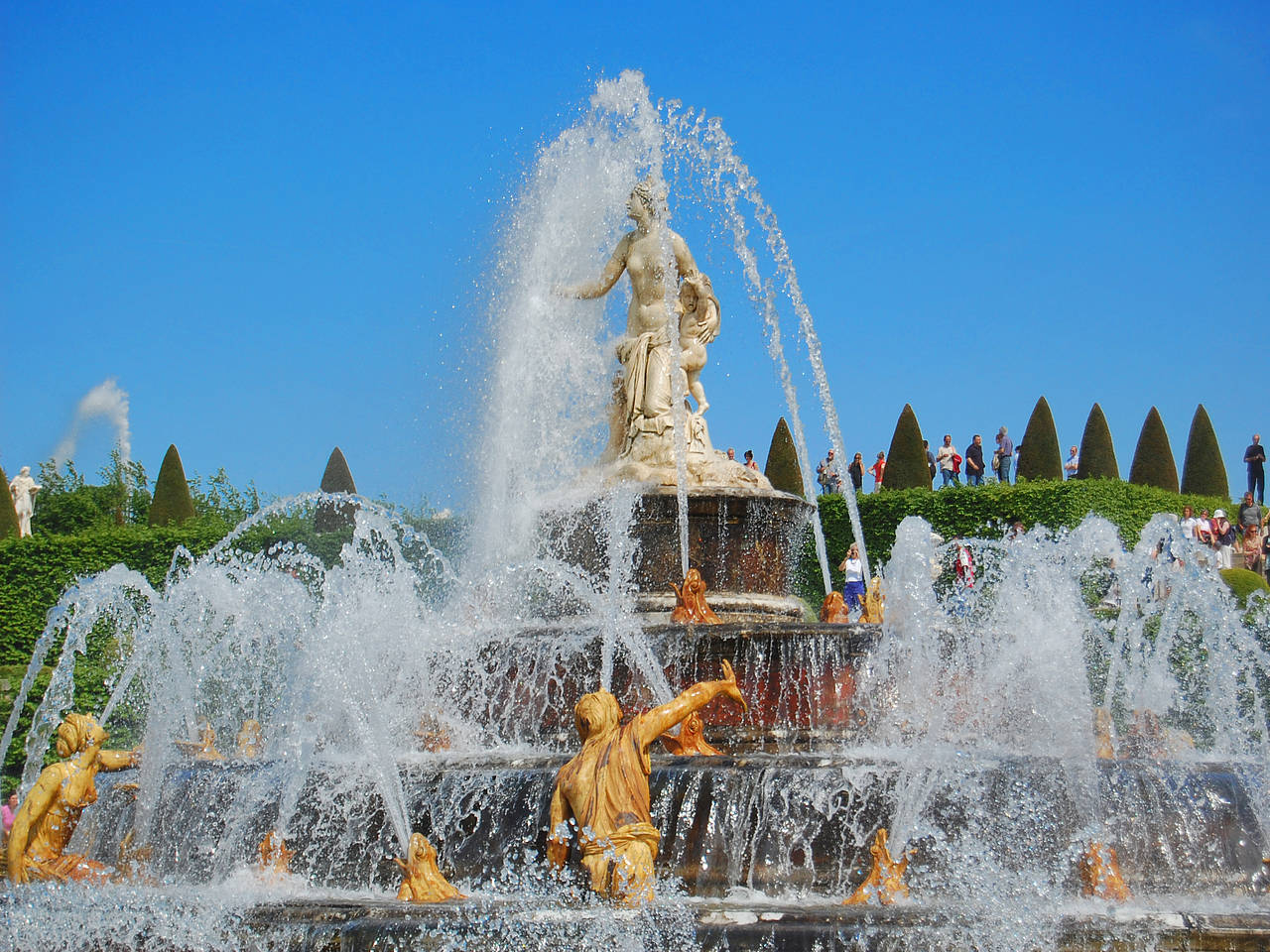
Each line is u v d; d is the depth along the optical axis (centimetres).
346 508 3056
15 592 2916
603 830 667
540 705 1134
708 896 777
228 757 1059
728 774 801
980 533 3009
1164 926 598
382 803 868
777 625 1095
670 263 1309
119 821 946
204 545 2938
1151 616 1585
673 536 1262
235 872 873
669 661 1096
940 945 587
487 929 605
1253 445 3397
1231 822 812
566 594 1256
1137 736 1166
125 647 1698
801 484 3497
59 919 682
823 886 770
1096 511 2994
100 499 4647
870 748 985
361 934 609
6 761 2052
